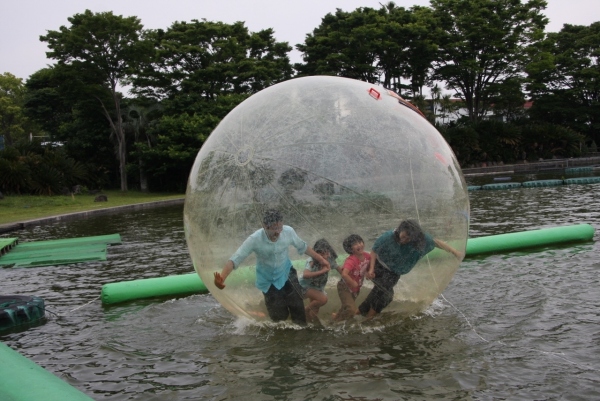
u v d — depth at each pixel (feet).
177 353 14.96
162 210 65.92
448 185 15.34
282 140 14.65
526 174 105.50
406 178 14.65
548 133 152.15
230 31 122.93
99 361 14.83
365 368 13.26
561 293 18.88
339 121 14.76
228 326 16.85
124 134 110.22
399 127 15.11
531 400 11.51
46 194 87.97
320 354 14.10
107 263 29.78
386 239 14.57
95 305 20.97
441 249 15.17
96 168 111.24
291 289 14.84
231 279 15.01
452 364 13.35
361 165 14.38
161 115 113.29
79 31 95.96
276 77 124.77
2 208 72.08
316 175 14.26
